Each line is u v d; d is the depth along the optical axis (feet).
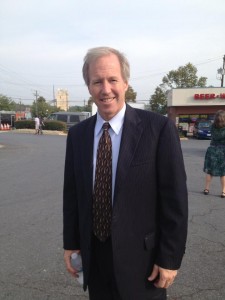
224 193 22.03
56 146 62.03
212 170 22.17
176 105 122.42
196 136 100.58
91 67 6.23
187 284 10.69
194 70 187.32
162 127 5.93
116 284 6.08
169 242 5.87
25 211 18.89
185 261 12.31
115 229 5.86
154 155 5.84
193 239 14.42
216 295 10.10
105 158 6.18
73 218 7.19
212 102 119.96
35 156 46.09
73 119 115.75
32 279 11.16
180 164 5.84
